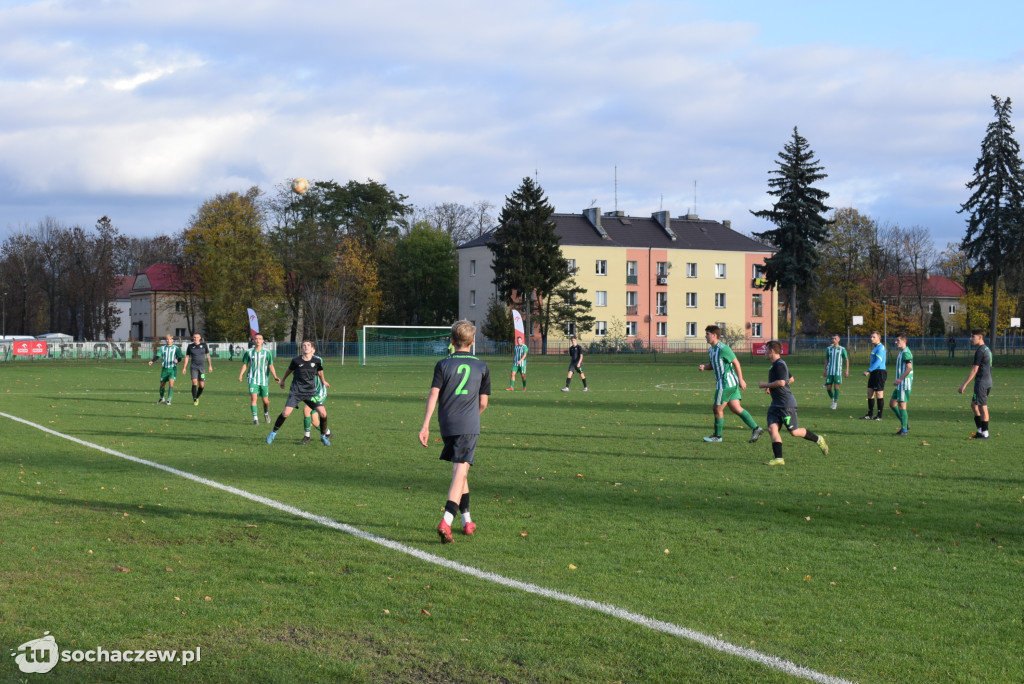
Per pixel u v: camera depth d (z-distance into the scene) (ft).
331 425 59.82
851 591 21.03
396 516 29.17
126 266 379.14
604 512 30.30
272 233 256.32
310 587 20.97
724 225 307.99
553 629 18.16
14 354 198.08
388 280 296.10
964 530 27.78
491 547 25.04
